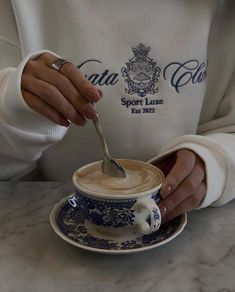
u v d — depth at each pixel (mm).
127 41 468
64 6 461
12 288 288
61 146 504
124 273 302
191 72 482
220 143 395
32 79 354
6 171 510
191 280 295
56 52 478
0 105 375
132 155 499
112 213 314
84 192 318
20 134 402
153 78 476
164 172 380
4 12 469
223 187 385
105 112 479
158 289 286
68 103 340
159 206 335
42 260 318
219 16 498
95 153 504
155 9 463
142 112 483
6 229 359
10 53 478
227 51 507
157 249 329
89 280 296
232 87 519
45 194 422
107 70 471
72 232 340
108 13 462
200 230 358
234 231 357
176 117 491
